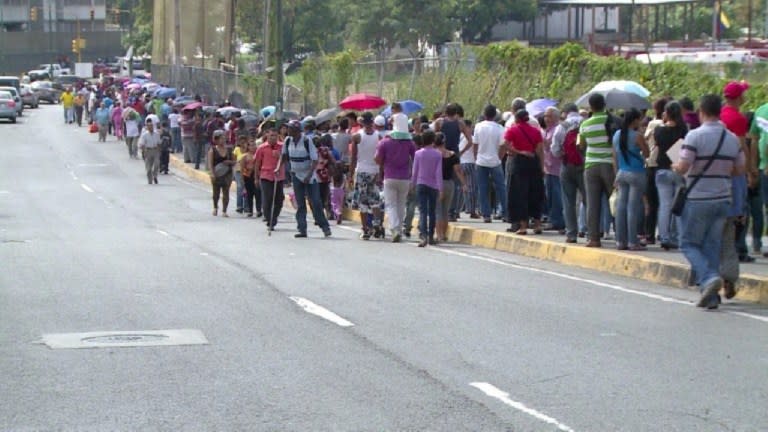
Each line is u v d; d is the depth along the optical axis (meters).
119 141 83.44
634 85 27.83
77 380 13.50
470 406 12.24
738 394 12.78
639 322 17.28
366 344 15.65
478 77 43.34
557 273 23.34
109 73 153.38
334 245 29.33
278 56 48.44
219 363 14.43
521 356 14.82
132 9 189.38
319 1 102.75
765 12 78.44
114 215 40.03
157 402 12.45
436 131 31.52
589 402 12.42
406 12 89.81
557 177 28.56
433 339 15.98
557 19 88.19
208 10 89.38
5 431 11.32
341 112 40.91
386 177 29.73
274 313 18.17
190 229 34.69
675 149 23.30
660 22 86.06
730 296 18.94
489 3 87.00
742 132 21.20
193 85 87.12
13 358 14.75
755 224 22.95
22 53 194.38
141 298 19.80
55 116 114.31
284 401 12.48
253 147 39.84
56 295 20.17
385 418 11.76
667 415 11.87
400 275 22.91
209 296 20.02
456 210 32.25
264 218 36.59
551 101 32.41
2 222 36.97
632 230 23.98
